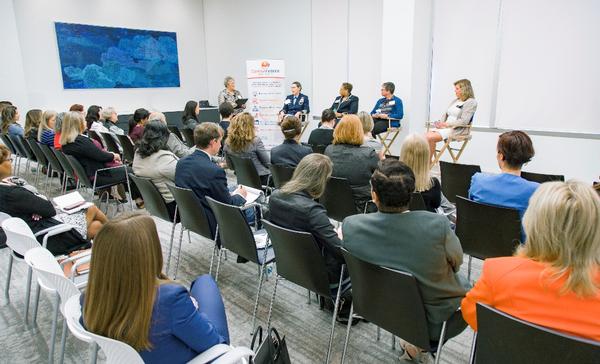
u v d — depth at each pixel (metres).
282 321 2.39
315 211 1.92
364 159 2.88
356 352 2.10
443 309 1.51
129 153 5.03
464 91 4.98
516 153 2.17
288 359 1.59
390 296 1.51
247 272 3.00
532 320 1.06
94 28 8.20
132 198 4.62
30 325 2.38
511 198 2.17
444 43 6.10
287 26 8.24
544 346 1.00
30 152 5.36
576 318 1.01
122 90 8.80
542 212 1.05
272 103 7.68
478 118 5.92
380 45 6.85
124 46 8.65
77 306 1.30
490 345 1.15
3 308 2.56
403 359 2.04
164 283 1.15
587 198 1.00
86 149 4.01
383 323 1.62
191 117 5.64
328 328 2.32
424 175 2.41
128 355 1.06
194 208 2.54
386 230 1.52
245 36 9.12
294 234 1.79
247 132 3.95
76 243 2.45
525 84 5.37
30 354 2.13
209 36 9.90
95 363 1.73
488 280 1.20
